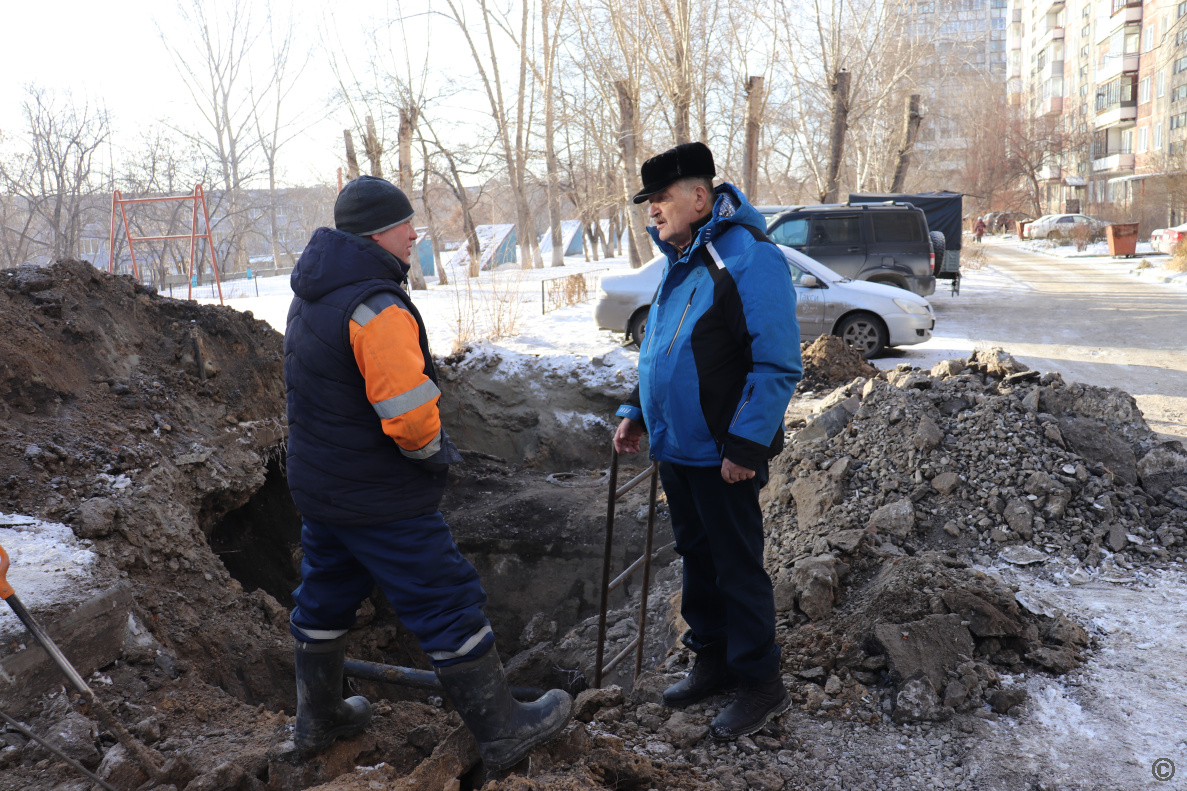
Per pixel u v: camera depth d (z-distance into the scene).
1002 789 2.34
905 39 26.91
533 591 6.11
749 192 24.22
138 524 4.21
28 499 4.02
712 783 2.36
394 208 2.13
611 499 3.19
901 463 4.57
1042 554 3.87
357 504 2.06
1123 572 3.73
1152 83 47.72
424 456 2.04
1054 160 62.56
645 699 3.01
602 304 11.49
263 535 6.05
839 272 13.94
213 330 6.32
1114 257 29.27
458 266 38.50
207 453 5.37
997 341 12.42
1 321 5.03
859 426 4.96
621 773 2.31
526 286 23.28
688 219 2.53
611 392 8.26
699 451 2.44
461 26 30.75
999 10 91.00
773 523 4.66
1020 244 42.31
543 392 8.53
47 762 2.42
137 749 2.36
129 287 6.22
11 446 4.35
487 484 7.46
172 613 3.84
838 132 25.25
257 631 4.11
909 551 3.96
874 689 2.87
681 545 2.77
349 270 2.04
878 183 34.56
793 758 2.52
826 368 9.04
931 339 12.74
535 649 5.10
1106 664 2.96
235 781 2.31
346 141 27.80
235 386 6.21
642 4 21.06
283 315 18.12
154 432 5.23
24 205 40.62
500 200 51.53
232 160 51.62
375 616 5.54
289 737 2.61
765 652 2.57
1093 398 4.98
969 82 51.56
